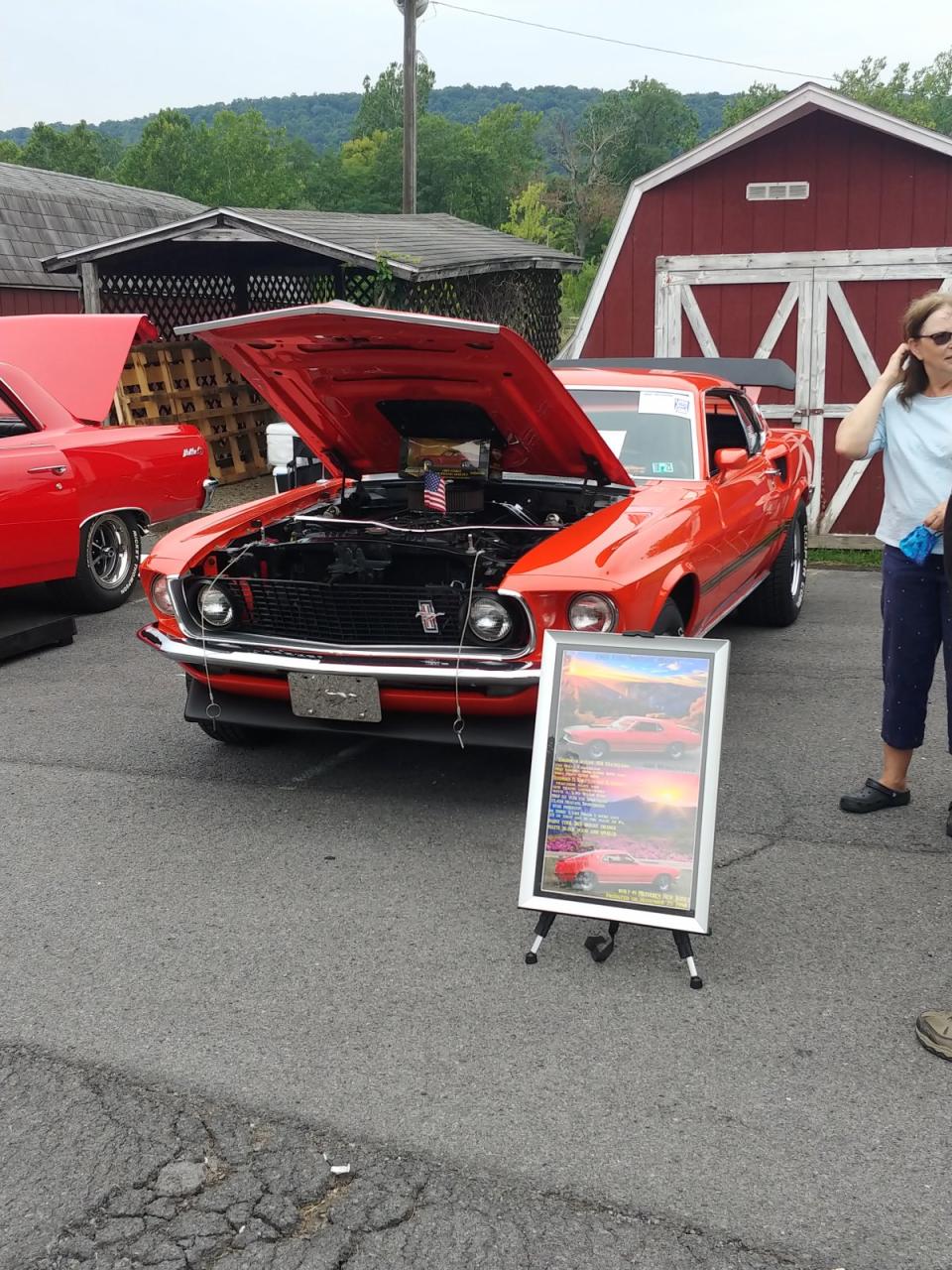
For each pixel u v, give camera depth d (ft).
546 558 13.69
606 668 11.22
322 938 11.71
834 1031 9.98
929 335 12.46
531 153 307.17
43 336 25.45
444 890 12.71
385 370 15.39
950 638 13.16
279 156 291.58
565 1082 9.33
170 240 37.09
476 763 16.60
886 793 14.55
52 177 68.23
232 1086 9.35
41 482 23.08
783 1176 8.25
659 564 14.30
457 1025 10.15
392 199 290.15
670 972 10.98
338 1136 8.74
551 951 11.42
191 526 16.47
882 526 13.82
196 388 43.50
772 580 23.17
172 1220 7.94
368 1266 7.50
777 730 17.60
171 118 289.74
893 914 11.98
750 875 12.87
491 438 16.74
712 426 20.56
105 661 22.29
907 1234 7.71
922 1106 9.00
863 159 31.32
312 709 14.38
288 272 47.19
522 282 47.06
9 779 16.19
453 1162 8.44
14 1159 8.55
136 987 10.85
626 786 11.01
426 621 13.96
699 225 32.94
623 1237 7.71
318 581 15.02
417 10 73.20
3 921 12.17
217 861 13.51
